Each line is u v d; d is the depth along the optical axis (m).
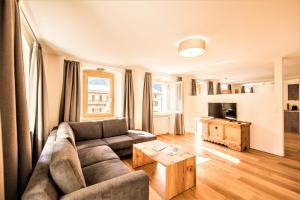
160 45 2.52
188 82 5.53
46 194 0.91
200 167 2.64
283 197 1.84
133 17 1.69
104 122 3.26
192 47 2.17
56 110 3.14
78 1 1.42
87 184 1.46
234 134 3.58
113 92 4.14
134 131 3.68
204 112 5.03
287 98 5.82
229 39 2.26
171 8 1.52
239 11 1.56
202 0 1.39
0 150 0.79
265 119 3.46
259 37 2.18
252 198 1.82
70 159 1.12
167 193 1.81
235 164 2.76
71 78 3.24
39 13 1.61
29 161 1.20
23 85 1.17
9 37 0.98
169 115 5.31
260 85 6.95
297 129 5.37
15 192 0.99
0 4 0.97
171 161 1.91
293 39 2.25
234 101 4.11
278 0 1.38
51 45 2.58
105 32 2.05
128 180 1.22
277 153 3.24
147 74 4.55
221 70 4.52
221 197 1.85
